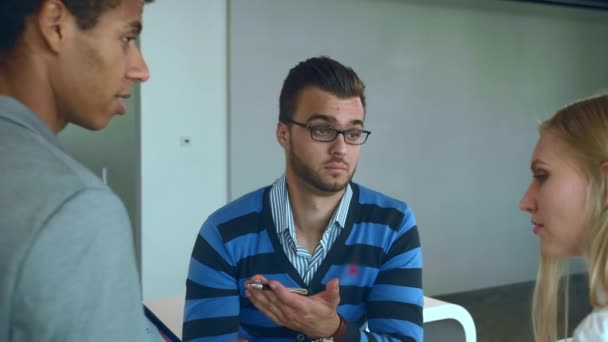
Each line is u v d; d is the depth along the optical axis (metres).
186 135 3.62
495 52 4.66
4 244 0.50
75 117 0.66
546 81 4.93
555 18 4.91
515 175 4.85
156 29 3.47
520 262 4.93
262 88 3.77
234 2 3.62
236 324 1.17
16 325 0.51
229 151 3.74
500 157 4.77
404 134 4.31
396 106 4.25
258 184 3.82
